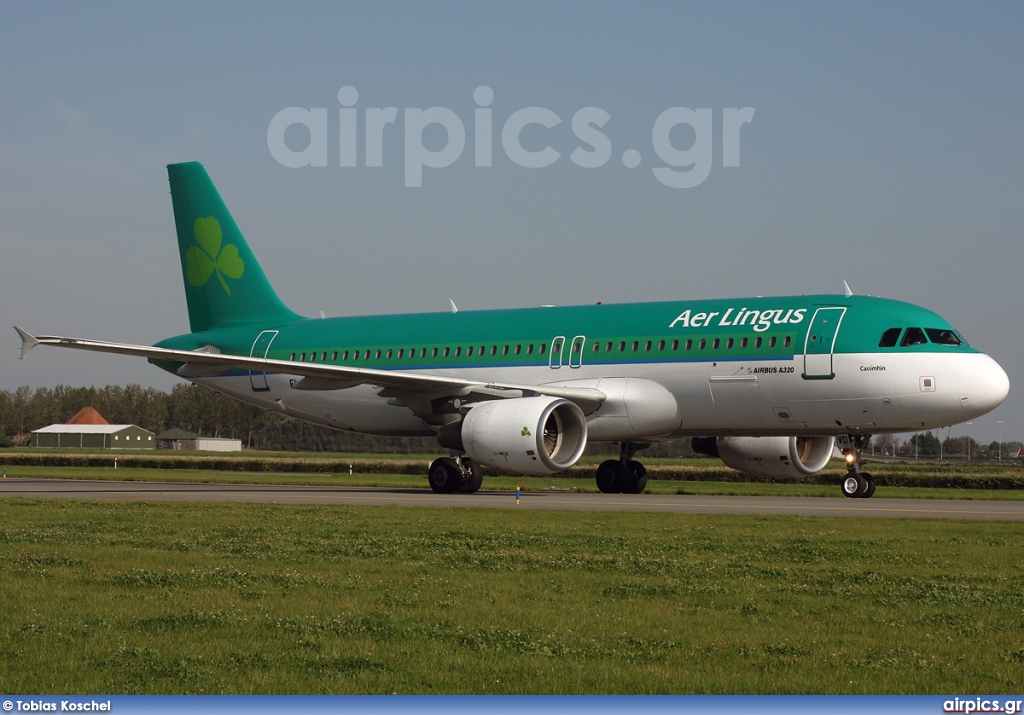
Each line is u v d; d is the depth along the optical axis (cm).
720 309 7938
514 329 8681
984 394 7144
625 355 8088
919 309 7525
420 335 9131
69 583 3294
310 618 2755
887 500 7644
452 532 4734
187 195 10444
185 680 2170
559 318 8556
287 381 9744
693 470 12188
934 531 4916
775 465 8688
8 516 5509
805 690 2123
